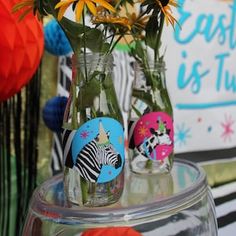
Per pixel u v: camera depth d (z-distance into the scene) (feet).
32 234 1.34
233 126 2.60
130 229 1.26
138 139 1.57
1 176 1.89
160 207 1.32
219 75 2.53
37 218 1.33
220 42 2.52
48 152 2.00
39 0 1.19
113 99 1.32
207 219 1.47
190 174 1.64
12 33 1.41
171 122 1.59
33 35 1.50
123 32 1.36
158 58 1.59
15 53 1.43
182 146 2.40
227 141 2.58
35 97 1.95
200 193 1.45
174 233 1.34
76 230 1.27
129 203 1.34
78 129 1.26
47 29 1.92
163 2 1.30
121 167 1.31
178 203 1.36
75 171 1.27
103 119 1.26
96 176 1.25
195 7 2.39
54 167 2.01
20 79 1.53
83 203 1.29
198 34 2.42
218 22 2.50
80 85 1.28
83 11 1.18
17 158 1.92
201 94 2.46
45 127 1.98
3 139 1.88
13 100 1.89
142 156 1.58
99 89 1.28
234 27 2.58
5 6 1.40
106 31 1.32
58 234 1.28
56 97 1.98
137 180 1.58
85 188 1.27
